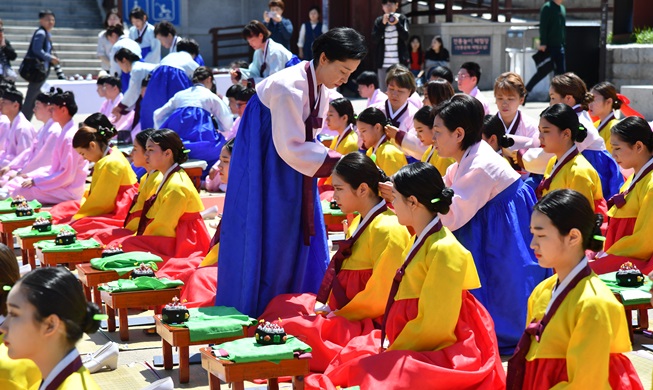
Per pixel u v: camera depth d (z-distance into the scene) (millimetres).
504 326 5078
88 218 7598
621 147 5945
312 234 5496
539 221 3596
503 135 6102
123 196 7781
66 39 21531
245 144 5477
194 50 12797
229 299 5516
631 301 4922
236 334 4656
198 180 9844
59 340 2928
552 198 3596
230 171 5535
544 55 16047
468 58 20156
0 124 11383
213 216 9328
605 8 15805
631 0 16703
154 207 6754
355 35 5285
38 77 14648
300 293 5512
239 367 4039
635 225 5867
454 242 4219
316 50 5328
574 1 22641
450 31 20188
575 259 3609
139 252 6074
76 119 15750
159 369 4914
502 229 5117
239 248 5484
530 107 15828
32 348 2908
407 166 4266
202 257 6547
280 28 17734
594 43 16734
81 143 7922
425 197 4203
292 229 5492
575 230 3557
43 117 10422
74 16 22766
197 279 5887
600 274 5711
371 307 4902
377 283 4871
